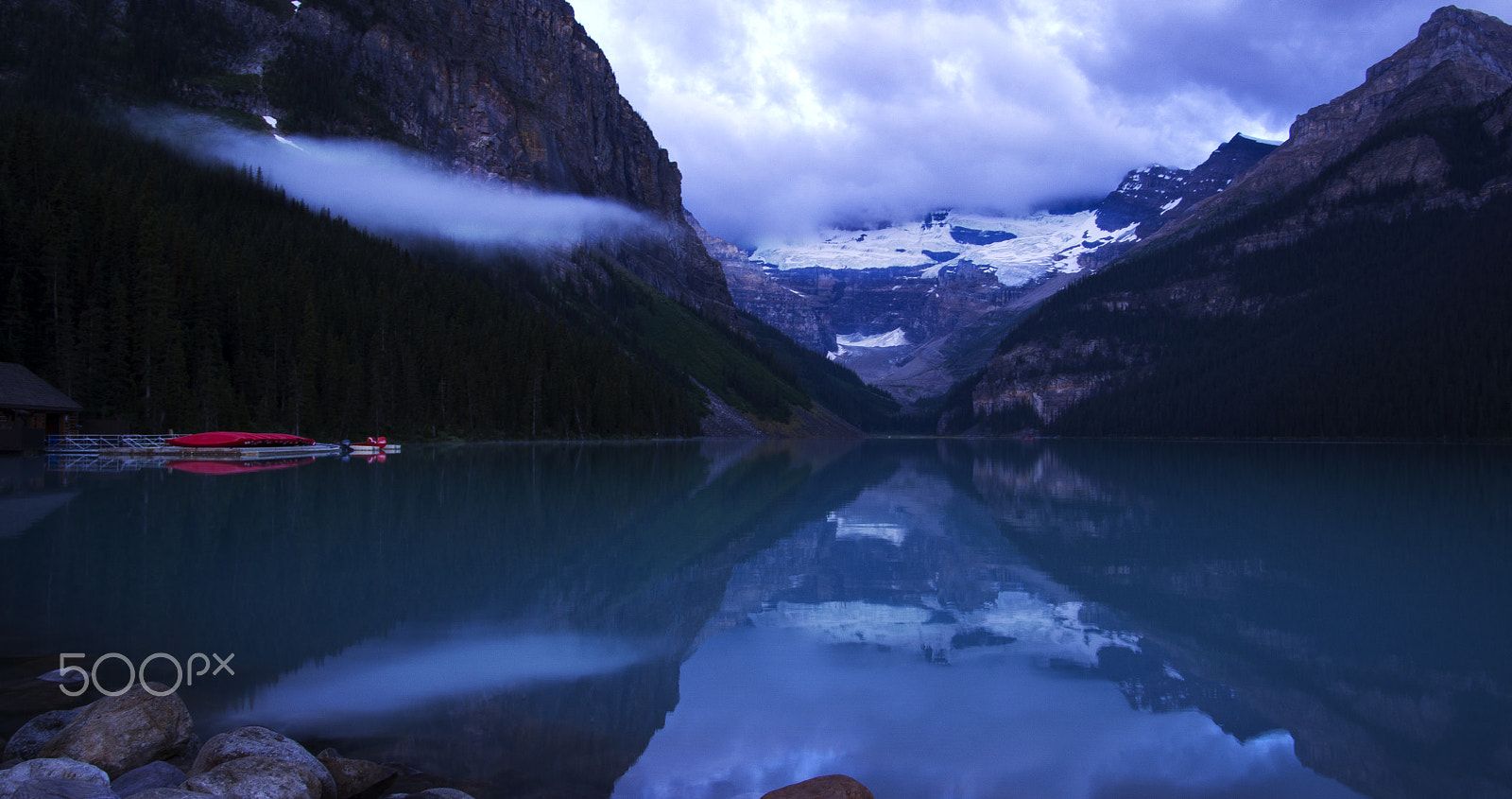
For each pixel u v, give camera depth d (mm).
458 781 9453
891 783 9445
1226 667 13617
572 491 43594
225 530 26578
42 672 12695
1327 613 17391
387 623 15883
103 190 89938
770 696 12266
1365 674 13266
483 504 36094
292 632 15211
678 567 22094
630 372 156250
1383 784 9219
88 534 25281
